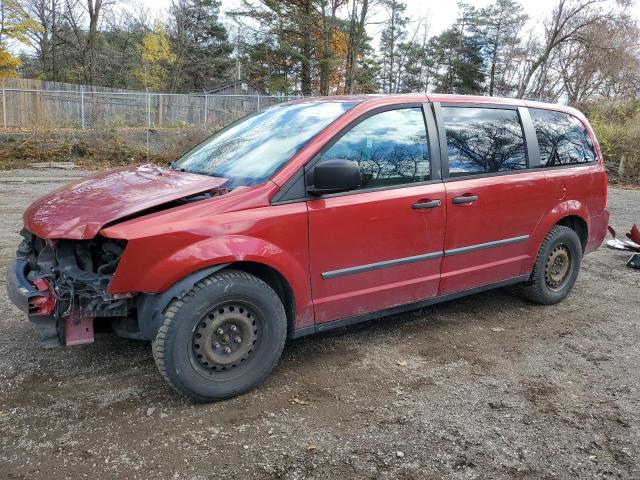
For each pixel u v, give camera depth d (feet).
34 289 9.43
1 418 9.57
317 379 11.50
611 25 113.29
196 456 8.73
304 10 110.63
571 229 16.66
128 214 9.49
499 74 181.37
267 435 9.39
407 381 11.55
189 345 9.85
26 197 34.12
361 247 11.78
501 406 10.64
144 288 9.36
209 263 9.71
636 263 21.35
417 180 12.74
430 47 184.65
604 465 8.88
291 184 10.80
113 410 9.99
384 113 12.38
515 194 14.49
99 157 56.65
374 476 8.41
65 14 116.88
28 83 82.89
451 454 9.04
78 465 8.39
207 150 13.60
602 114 75.51
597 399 11.03
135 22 136.77
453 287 13.84
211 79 149.38
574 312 16.29
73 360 11.90
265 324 10.68
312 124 12.01
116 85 131.44
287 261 10.70
